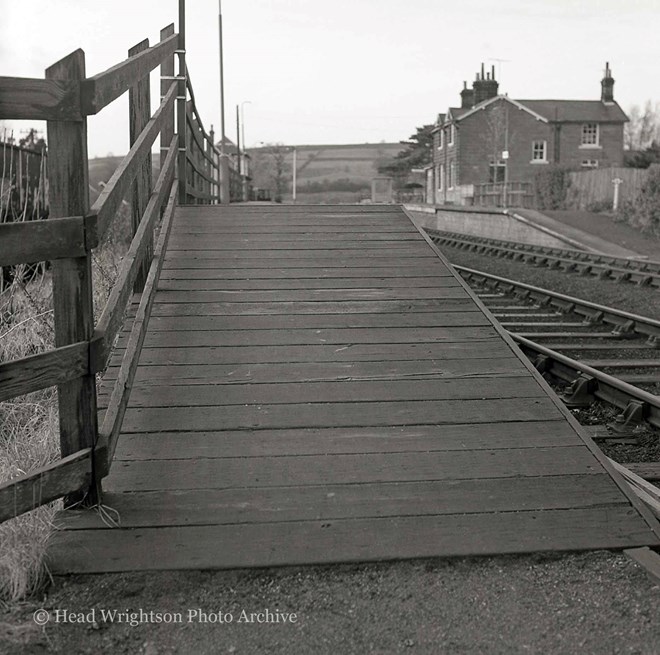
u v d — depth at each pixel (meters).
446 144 56.72
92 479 3.61
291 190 111.62
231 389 4.89
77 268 3.48
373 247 7.95
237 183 39.19
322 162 158.00
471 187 49.06
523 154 53.00
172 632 2.90
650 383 7.10
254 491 3.83
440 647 2.82
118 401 4.05
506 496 3.83
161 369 5.17
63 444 3.58
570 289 14.03
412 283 6.98
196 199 12.24
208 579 3.24
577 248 23.58
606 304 12.30
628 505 3.79
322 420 4.54
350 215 9.19
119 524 3.54
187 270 7.11
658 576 3.21
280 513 3.66
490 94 55.12
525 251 21.77
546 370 7.34
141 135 5.40
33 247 3.22
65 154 3.40
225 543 3.45
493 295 12.62
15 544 3.17
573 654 2.78
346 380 5.07
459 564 3.37
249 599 3.12
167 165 8.13
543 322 10.34
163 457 4.11
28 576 3.12
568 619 2.97
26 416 5.48
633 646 2.81
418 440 4.35
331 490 3.86
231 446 4.24
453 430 4.47
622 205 29.02
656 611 3.01
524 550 3.43
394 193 76.69
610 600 3.09
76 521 3.54
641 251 23.02
